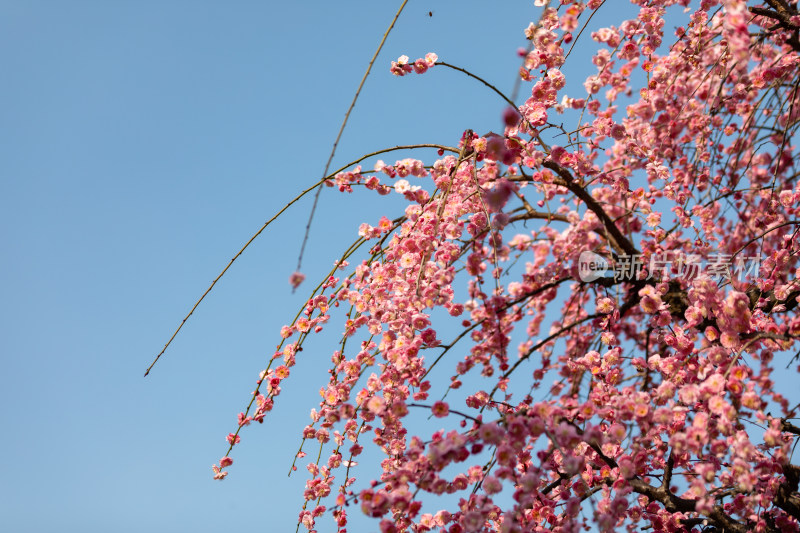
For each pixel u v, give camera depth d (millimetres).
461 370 3258
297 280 2223
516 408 3059
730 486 3322
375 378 2975
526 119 3141
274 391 3354
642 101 3797
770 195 3818
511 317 3629
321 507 3174
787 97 3686
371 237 3404
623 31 3736
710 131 3873
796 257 3578
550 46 3254
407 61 3047
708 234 3828
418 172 3240
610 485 3217
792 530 3078
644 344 3854
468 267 3121
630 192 3525
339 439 3301
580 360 3420
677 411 2691
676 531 3248
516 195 3277
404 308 2990
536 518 3066
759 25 3719
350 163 3129
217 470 3340
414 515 2572
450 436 2416
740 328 2953
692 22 3777
